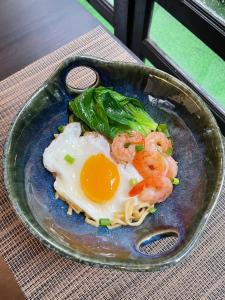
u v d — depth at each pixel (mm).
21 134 215
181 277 223
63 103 235
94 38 309
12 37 314
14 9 326
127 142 228
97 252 190
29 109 216
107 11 451
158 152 225
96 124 233
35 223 190
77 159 231
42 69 296
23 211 191
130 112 238
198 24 321
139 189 224
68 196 222
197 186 212
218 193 194
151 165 224
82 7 327
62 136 233
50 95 225
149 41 398
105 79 236
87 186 227
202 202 200
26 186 211
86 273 223
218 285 221
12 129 209
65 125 242
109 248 198
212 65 396
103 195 226
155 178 220
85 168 229
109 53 302
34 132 225
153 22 388
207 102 365
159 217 220
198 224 189
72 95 236
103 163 229
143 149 228
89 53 302
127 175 229
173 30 391
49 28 316
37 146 229
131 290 220
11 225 236
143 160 225
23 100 282
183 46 397
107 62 224
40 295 217
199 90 371
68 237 201
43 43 310
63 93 232
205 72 397
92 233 214
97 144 233
